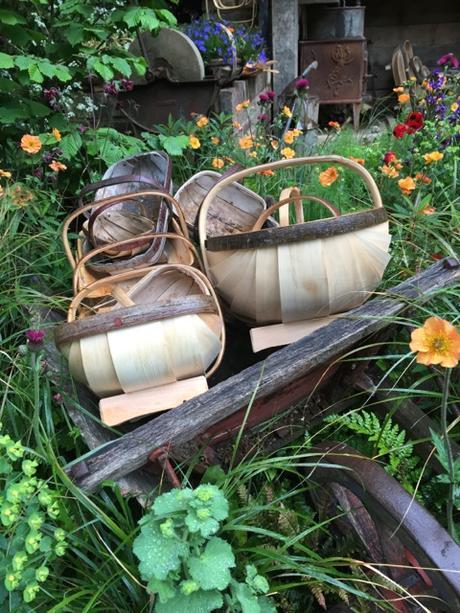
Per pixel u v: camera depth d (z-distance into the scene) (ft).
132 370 3.23
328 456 3.28
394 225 5.64
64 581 3.24
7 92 5.63
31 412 3.97
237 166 5.37
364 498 3.01
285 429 3.97
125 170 5.50
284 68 12.68
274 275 3.46
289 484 4.00
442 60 8.26
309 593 3.53
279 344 3.79
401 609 3.13
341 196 6.41
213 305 3.44
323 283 3.49
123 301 3.72
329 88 14.05
